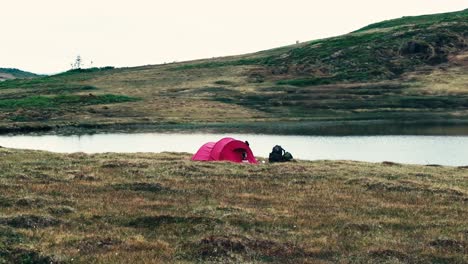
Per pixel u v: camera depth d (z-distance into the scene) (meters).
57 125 97.88
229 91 153.50
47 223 18.25
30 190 24.17
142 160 36.19
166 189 25.41
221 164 34.31
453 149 61.25
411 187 27.02
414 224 19.41
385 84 152.38
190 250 15.48
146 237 17.19
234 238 16.28
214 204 22.27
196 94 150.88
